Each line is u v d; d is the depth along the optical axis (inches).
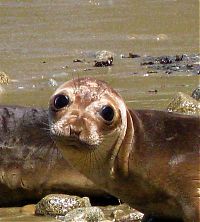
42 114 1450.5
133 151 1182.3
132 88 1942.7
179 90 1919.3
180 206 1189.7
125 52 2274.9
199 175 1180.5
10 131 1443.2
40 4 2733.8
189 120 1218.0
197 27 2497.5
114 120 1128.8
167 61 2166.6
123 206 1349.7
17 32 2453.2
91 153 1127.6
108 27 2500.0
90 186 1397.6
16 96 1924.2
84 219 1280.8
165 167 1182.3
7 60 2207.2
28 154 1425.9
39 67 2146.9
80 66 2148.1
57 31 2465.6
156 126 1205.7
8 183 1427.2
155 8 2669.8
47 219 1317.7
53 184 1416.1
